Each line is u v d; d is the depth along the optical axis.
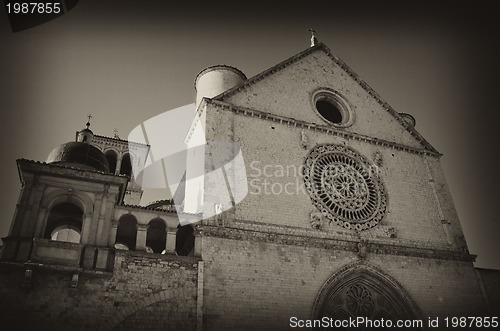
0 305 17.31
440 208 30.66
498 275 28.98
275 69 31.86
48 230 23.78
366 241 25.86
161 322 19.06
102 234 20.41
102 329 18.09
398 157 32.09
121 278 19.47
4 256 18.34
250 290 21.42
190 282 20.45
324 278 23.56
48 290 18.22
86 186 21.52
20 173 20.89
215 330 19.72
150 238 25.27
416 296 25.75
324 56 34.88
